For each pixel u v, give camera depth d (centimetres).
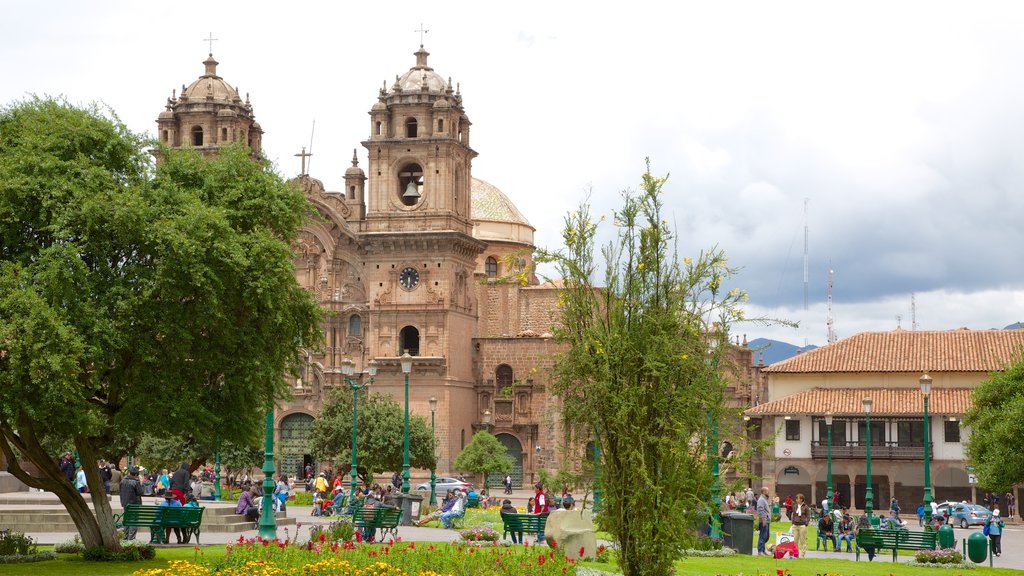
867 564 5075
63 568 3909
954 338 11200
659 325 3122
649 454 3125
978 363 10750
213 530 5659
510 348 13062
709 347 3195
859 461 10631
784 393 11162
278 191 4497
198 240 4000
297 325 4528
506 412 12975
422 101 12531
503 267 14600
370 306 12500
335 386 11438
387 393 11969
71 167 4012
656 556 3105
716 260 3212
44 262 3825
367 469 10556
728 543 5116
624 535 3138
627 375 3120
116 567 3953
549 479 3247
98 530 4209
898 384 10888
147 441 9538
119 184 4150
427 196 12506
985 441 7975
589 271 3225
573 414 3177
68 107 4278
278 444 12612
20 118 4191
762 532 5419
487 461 11494
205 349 4147
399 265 12500
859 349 11275
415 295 12462
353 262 12744
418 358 12269
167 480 7325
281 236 4578
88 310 3831
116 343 3884
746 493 6794
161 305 3991
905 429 10612
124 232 3919
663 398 3109
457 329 12600
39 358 3666
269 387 4366
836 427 10750
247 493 6091
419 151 12550
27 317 3716
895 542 5303
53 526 5409
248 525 5869
